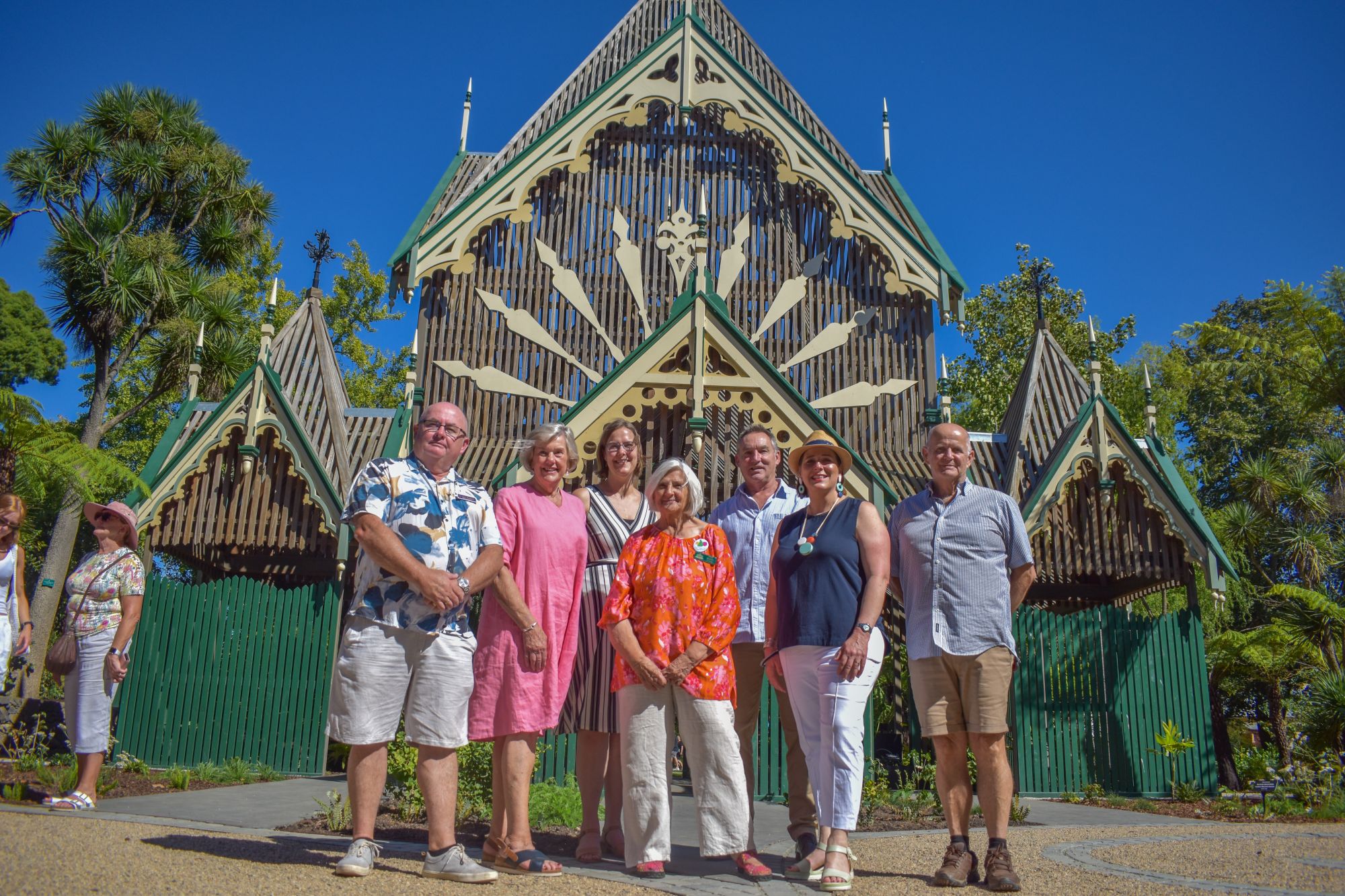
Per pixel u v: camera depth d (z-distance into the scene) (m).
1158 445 12.28
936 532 5.14
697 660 4.80
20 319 40.66
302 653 10.88
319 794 8.48
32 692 12.60
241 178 23.72
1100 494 11.58
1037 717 10.65
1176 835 6.79
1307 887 4.46
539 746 9.12
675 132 14.98
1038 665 10.79
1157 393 27.80
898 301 14.23
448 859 4.27
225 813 6.70
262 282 34.59
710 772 4.77
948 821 4.82
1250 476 20.20
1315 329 29.41
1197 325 43.28
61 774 7.30
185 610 11.01
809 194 14.70
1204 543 11.19
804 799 5.41
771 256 14.47
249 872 4.07
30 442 11.67
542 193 14.48
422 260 13.58
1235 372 39.34
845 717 4.69
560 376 13.76
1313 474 20.30
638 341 13.98
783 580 5.08
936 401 13.63
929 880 4.73
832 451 5.14
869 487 9.57
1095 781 10.59
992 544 5.07
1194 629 11.12
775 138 14.46
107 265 20.11
